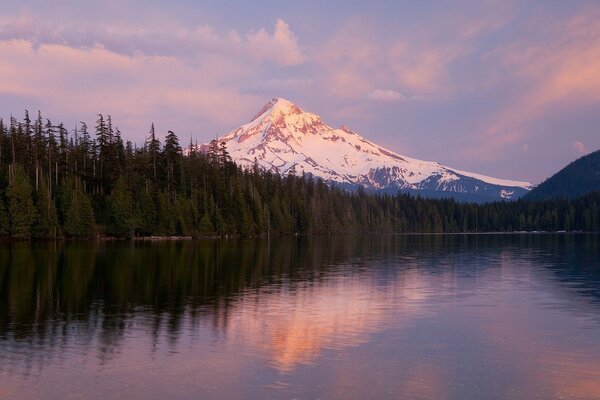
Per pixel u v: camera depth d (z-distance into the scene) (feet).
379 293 143.54
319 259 258.78
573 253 315.37
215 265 215.92
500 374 73.20
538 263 241.96
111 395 64.28
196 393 65.10
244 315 111.24
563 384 69.41
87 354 81.10
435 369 75.15
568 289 153.79
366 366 76.28
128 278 169.48
